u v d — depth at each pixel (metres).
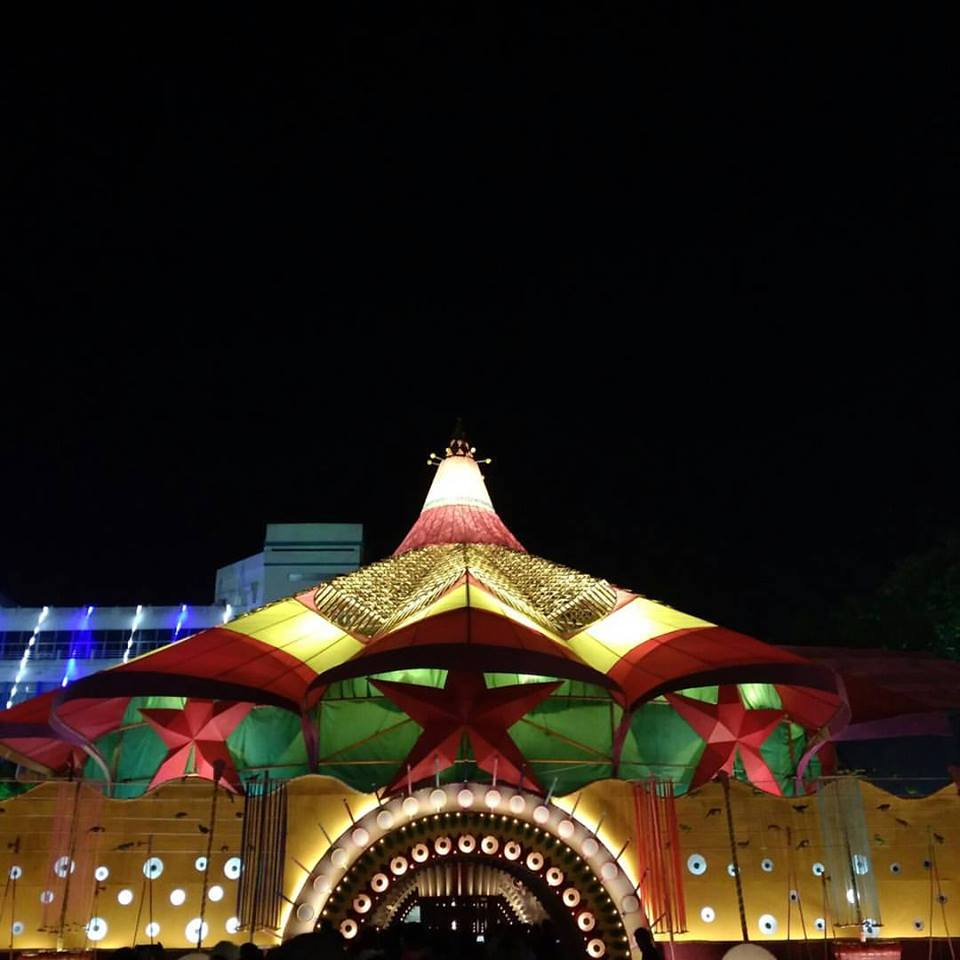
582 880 16.00
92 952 15.28
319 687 17.00
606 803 17.09
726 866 16.78
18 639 58.25
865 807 17.31
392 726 20.05
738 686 19.75
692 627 20.81
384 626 20.62
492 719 17.59
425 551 24.42
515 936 8.64
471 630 17.17
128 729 21.17
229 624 20.95
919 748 27.33
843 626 40.31
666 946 16.20
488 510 27.03
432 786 17.22
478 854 16.12
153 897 16.16
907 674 28.25
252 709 20.64
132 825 16.53
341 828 16.70
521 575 23.05
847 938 16.36
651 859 16.70
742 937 16.36
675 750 20.62
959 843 17.09
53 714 17.83
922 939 16.52
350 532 63.03
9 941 15.74
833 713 19.39
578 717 20.33
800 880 16.73
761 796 17.25
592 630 21.22
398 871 15.94
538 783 17.47
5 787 29.59
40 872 16.16
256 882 15.99
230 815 16.70
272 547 62.66
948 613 36.72
